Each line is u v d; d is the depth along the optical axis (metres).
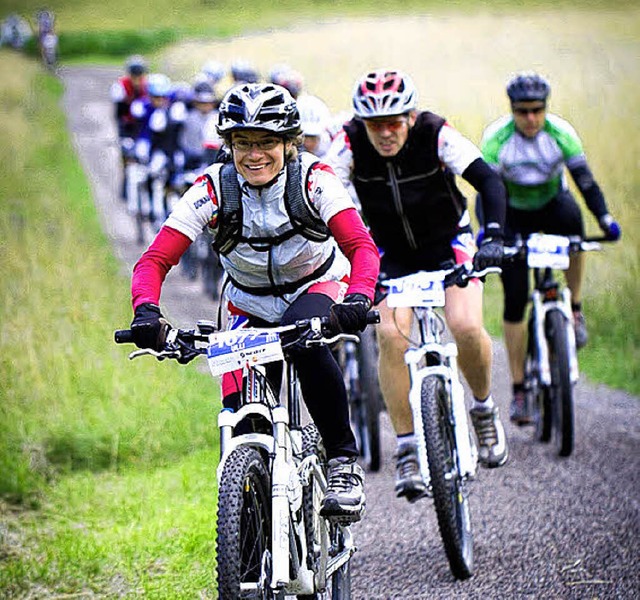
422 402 10.25
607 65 57.41
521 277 14.87
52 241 27.31
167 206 29.39
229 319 8.79
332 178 8.20
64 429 14.64
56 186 41.12
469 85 53.41
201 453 14.42
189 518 12.02
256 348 7.59
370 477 13.95
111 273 25.03
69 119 61.34
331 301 8.33
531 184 14.96
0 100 65.56
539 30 77.44
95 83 77.00
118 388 15.95
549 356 14.35
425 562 10.97
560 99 45.94
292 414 8.26
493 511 12.35
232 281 8.66
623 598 9.84
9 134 53.22
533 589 10.12
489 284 25.92
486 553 11.11
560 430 14.15
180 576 10.57
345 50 73.81
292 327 7.61
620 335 20.17
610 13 87.62
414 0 113.19
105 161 48.75
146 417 15.26
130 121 35.12
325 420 8.42
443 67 61.78
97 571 10.80
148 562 10.99
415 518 12.35
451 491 10.42
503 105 46.44
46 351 17.25
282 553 7.54
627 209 27.64
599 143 35.62
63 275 22.69
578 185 14.77
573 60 60.59
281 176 8.09
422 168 11.20
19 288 21.09
